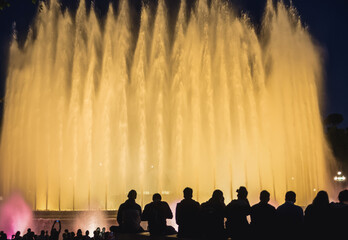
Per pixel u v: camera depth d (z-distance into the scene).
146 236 13.66
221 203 12.48
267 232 11.46
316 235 10.95
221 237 12.12
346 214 10.90
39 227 32.09
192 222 12.69
